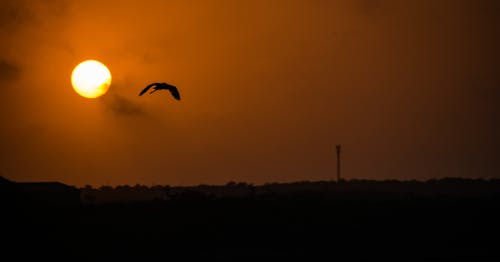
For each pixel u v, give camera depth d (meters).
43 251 192.62
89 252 195.38
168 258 193.25
